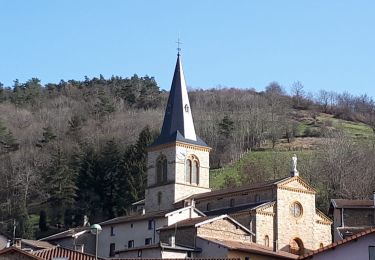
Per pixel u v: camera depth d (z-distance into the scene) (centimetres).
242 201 9800
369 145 15662
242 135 19138
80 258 6744
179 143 10738
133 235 9806
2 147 17638
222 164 17488
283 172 14562
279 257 8062
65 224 14525
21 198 15650
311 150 17288
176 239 8650
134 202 13775
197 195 10506
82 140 18288
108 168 14962
